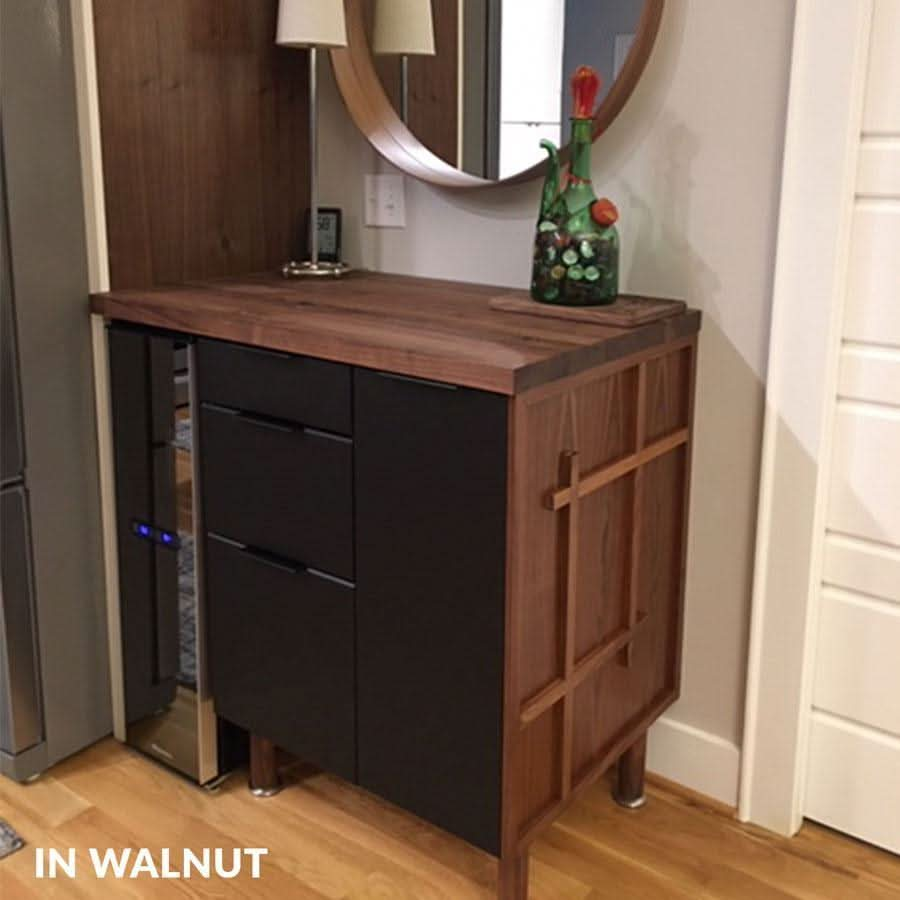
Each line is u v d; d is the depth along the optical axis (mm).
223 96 2174
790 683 1932
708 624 2029
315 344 1675
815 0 1662
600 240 1804
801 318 1782
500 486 1507
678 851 1957
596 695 1815
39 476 2033
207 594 1995
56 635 2127
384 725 1760
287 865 1915
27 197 1907
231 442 1864
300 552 1807
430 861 1932
